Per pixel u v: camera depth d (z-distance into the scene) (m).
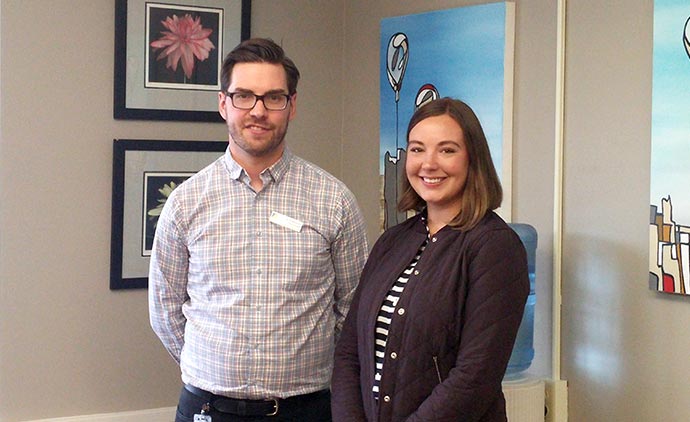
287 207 2.68
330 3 4.64
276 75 2.58
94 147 4.16
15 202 4.02
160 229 2.75
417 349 2.18
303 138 4.59
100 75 4.15
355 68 4.56
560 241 3.36
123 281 4.22
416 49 4.03
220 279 2.66
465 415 2.11
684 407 2.91
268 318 2.63
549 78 3.44
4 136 3.99
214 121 4.38
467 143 2.24
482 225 2.21
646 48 3.03
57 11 4.05
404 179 2.42
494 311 2.13
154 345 4.32
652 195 2.98
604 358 3.19
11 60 3.98
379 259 2.40
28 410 4.09
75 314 4.16
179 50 4.29
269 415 2.65
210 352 2.66
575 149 3.31
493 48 3.64
